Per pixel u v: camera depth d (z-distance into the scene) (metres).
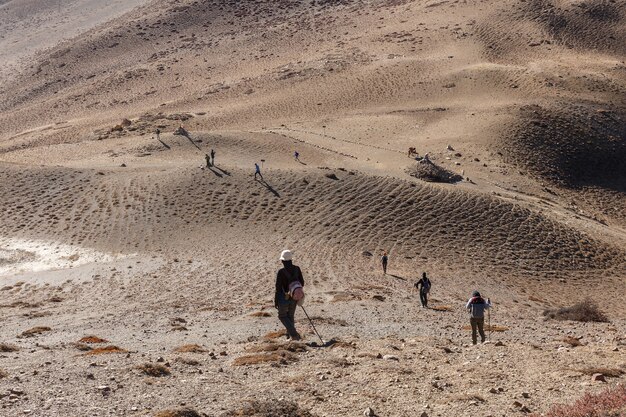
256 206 58.78
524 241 55.09
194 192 60.91
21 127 129.25
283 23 173.62
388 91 119.50
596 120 101.31
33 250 49.56
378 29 157.62
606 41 144.12
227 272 42.22
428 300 34.91
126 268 44.09
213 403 10.28
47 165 71.56
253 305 30.06
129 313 28.25
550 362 14.48
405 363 14.25
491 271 48.62
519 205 63.53
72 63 166.88
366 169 73.56
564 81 117.38
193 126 109.50
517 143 90.38
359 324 23.75
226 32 173.00
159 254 48.31
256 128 102.88
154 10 194.88
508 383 12.31
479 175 77.88
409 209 58.88
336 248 50.62
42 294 37.19
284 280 16.75
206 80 141.50
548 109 102.38
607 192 84.44
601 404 9.38
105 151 88.31
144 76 149.50
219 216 56.69
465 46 138.88
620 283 48.81
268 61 148.12
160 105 128.00
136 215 56.41
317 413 10.06
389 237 53.69
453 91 116.25
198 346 16.42
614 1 158.50
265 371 12.95
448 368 13.75
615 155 93.62
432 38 145.75
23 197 60.31
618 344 18.27
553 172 85.69
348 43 150.50
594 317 30.61
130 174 66.31
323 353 15.20
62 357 14.47
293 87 127.75
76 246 50.47
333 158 80.12
